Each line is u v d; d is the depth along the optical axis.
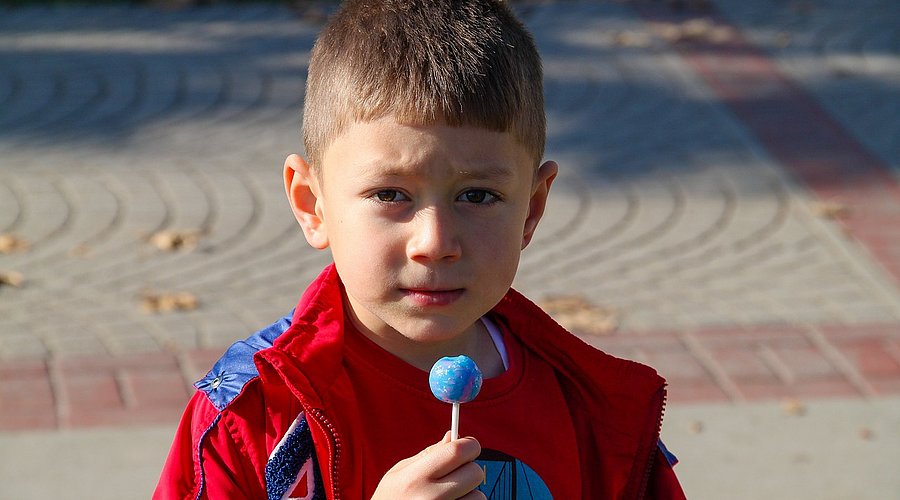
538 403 2.35
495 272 2.07
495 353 2.39
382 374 2.21
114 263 7.21
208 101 10.18
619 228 8.05
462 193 2.04
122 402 5.66
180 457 2.21
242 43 11.84
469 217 2.04
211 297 6.80
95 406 5.62
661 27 12.89
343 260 2.09
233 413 2.12
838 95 10.91
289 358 2.09
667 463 2.49
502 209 2.07
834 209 8.43
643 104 10.53
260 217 7.99
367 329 2.23
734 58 11.89
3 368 5.89
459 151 2.00
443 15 2.12
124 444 5.34
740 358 6.29
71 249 7.38
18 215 7.82
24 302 6.65
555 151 9.39
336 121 2.08
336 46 2.14
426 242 1.99
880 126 10.19
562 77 11.12
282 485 2.09
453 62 2.03
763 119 10.27
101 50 11.44
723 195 8.70
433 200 2.02
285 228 7.84
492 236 2.05
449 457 1.95
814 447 5.54
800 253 7.77
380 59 2.04
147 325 6.42
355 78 2.04
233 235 7.70
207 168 8.78
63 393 5.71
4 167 8.61
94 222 7.79
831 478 5.29
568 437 2.36
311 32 12.30
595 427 2.44
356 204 2.04
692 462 5.38
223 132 9.52
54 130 9.39
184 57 11.31
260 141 9.37
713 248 7.79
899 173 9.21
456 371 1.96
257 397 2.14
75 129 9.43
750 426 5.69
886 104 10.70
